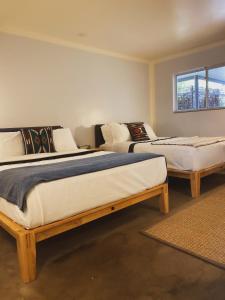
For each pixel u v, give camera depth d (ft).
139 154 8.72
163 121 18.49
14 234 5.46
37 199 5.39
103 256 6.17
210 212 8.66
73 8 9.95
